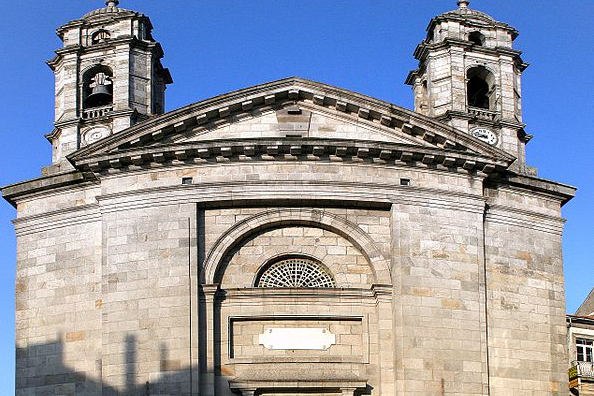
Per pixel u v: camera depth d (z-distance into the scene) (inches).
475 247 1553.9
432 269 1517.0
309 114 1598.2
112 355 1476.4
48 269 1606.8
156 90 1852.9
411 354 1469.0
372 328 1492.4
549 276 1633.9
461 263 1536.7
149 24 1833.2
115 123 1702.8
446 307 1507.1
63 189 1631.4
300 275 1529.3
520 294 1594.5
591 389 2113.7
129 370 1461.6
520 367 1557.6
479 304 1528.1
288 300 1489.9
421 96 1849.2
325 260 1524.4
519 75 1813.5
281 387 1449.3
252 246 1528.1
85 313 1558.8
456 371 1483.8
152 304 1480.1
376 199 1526.8
